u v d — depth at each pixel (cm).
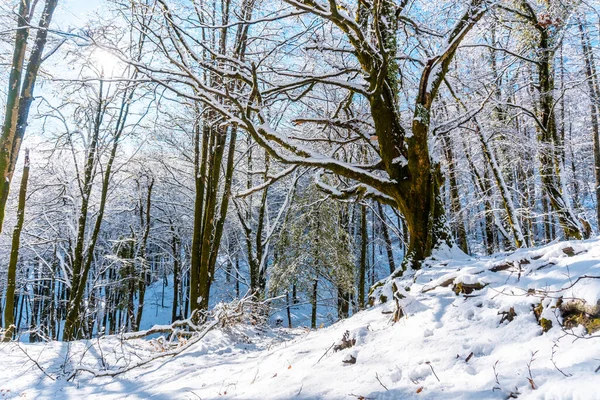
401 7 705
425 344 344
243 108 591
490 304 370
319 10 592
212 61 758
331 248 1581
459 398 253
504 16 912
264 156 1722
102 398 472
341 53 839
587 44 1088
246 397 362
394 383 303
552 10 841
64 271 1566
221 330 774
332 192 693
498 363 281
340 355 390
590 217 1914
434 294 439
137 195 2064
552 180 901
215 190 1080
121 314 2209
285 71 809
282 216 2005
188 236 2339
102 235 2219
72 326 1119
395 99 682
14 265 1000
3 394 501
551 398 217
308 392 331
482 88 1017
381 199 658
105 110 1301
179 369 570
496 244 1739
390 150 634
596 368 226
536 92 1050
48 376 564
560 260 378
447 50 584
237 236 2131
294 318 2231
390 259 1731
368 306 576
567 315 297
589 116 1612
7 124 659
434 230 614
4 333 807
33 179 1680
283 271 1634
